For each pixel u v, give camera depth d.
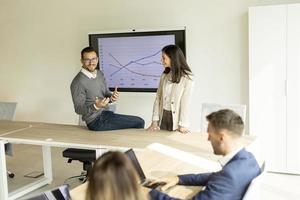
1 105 5.12
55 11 6.40
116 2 5.98
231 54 5.40
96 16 6.14
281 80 4.80
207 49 5.52
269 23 4.78
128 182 1.40
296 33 4.68
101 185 1.39
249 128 5.10
